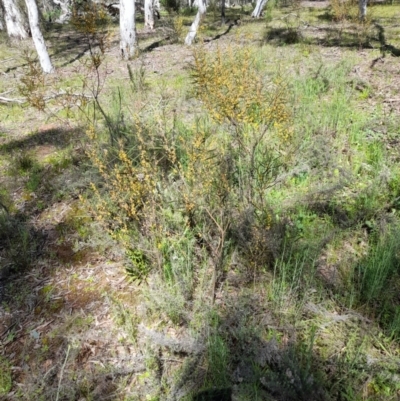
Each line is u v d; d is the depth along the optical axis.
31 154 5.57
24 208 4.33
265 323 2.55
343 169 3.89
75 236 3.78
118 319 2.76
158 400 2.28
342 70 7.11
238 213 3.32
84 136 5.61
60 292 3.17
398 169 4.02
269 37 11.83
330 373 2.26
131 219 3.41
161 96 6.05
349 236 3.28
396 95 6.12
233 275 2.99
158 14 19.00
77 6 4.57
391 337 2.39
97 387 2.39
